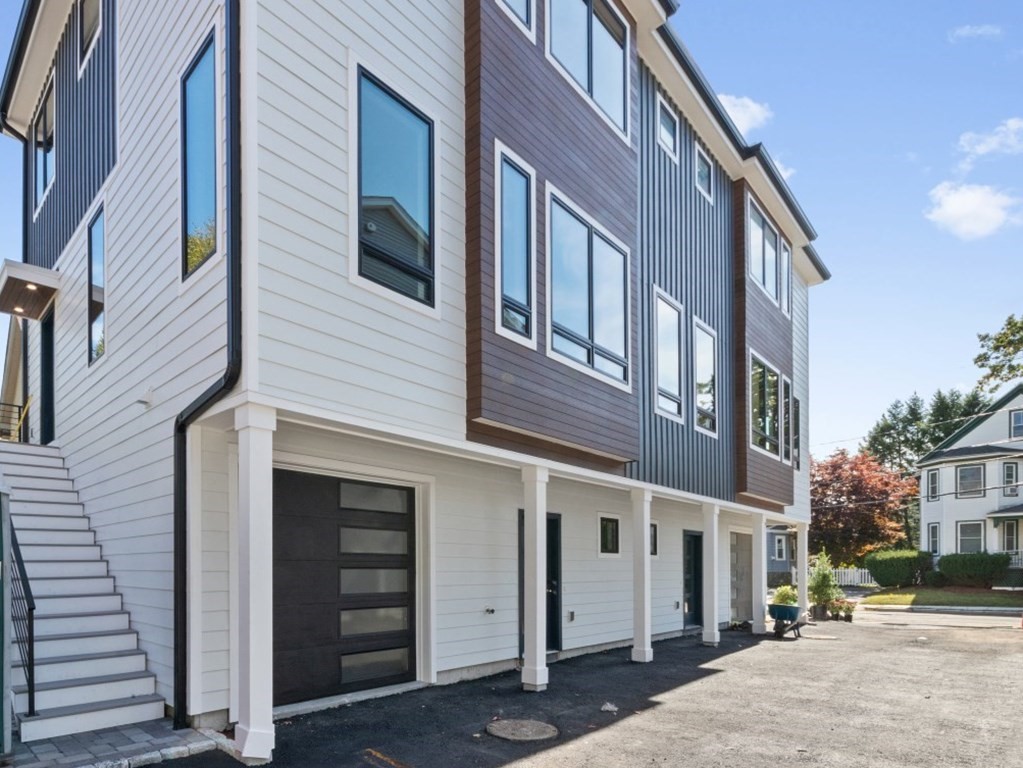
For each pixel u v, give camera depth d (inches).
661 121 453.1
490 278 270.2
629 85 387.9
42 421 432.8
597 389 335.6
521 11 304.2
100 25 356.8
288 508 250.7
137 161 290.4
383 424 230.5
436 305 256.2
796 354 699.4
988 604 928.3
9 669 186.1
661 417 419.8
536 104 306.7
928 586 1171.3
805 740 224.4
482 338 263.6
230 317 195.5
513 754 203.3
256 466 191.9
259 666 187.3
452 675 306.7
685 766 196.2
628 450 358.0
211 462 223.8
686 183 479.2
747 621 629.6
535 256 296.2
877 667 372.8
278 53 208.4
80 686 215.8
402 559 293.7
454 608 309.9
